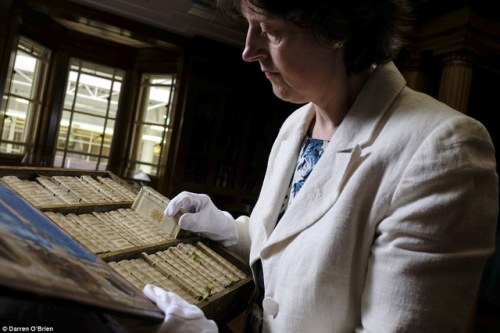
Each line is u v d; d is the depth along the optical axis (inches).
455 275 18.5
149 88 181.5
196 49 165.2
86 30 164.2
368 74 27.6
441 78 121.6
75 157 174.6
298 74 23.9
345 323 23.0
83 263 17.8
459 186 19.0
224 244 36.2
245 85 178.2
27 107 156.1
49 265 14.4
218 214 35.6
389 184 21.7
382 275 20.4
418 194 20.0
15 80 150.4
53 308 17.8
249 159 183.3
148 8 141.4
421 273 18.8
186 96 167.3
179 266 29.2
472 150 19.8
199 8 136.8
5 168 31.9
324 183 25.0
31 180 34.0
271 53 24.2
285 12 20.9
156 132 177.0
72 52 168.1
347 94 27.0
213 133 174.9
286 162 31.0
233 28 151.5
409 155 21.4
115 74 180.4
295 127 33.8
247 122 181.2
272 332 25.0
